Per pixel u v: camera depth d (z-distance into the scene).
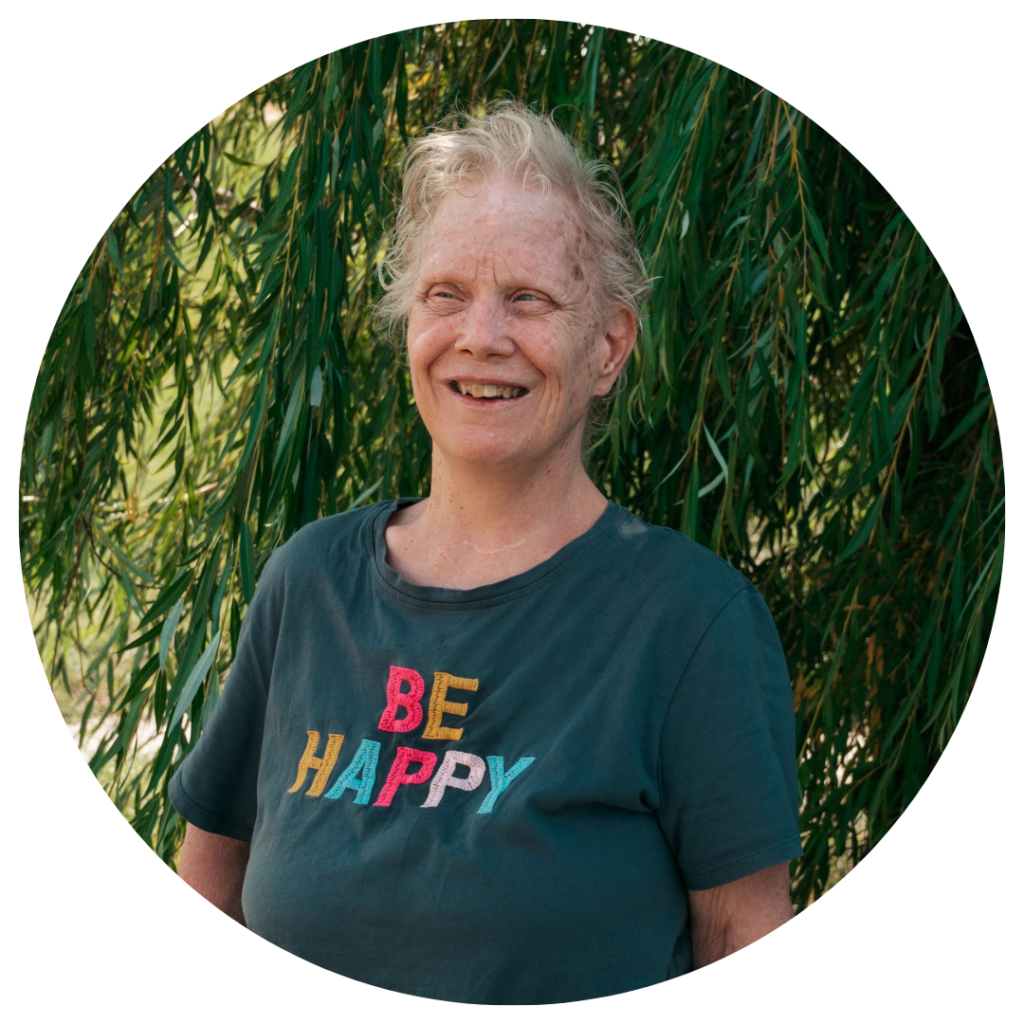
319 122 2.01
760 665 1.18
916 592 2.20
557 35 2.08
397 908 1.12
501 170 1.20
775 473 2.25
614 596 1.19
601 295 1.23
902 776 2.22
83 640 2.56
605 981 1.10
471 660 1.19
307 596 1.33
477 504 1.26
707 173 1.98
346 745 1.23
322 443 2.03
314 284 1.98
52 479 2.15
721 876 1.13
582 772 1.10
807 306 2.15
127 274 2.18
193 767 1.41
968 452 2.16
